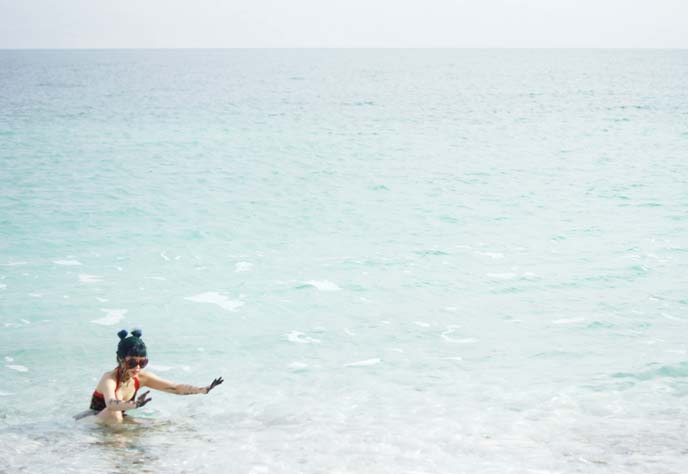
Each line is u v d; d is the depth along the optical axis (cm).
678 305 1047
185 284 1168
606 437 628
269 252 1373
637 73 11344
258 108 4941
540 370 811
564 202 1848
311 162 2577
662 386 754
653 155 2705
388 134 3491
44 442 631
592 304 1059
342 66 16550
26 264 1265
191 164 2484
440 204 1841
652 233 1498
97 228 1543
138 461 591
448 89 7569
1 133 3306
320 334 951
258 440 634
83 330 956
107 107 4838
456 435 637
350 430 654
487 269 1256
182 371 824
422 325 984
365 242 1454
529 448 607
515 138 3331
